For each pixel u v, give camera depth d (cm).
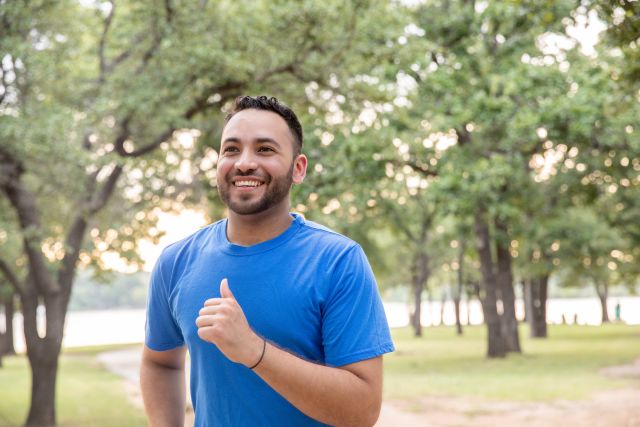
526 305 6706
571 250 3609
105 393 2228
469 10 2592
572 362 2733
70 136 1502
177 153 1950
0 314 5209
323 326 212
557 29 2267
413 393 1955
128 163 1407
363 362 207
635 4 644
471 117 2291
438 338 4966
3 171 1464
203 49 1399
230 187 216
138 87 1463
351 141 2048
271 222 218
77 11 1559
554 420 1438
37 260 1584
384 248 5100
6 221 1595
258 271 214
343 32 1494
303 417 213
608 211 3070
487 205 2352
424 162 2484
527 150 2622
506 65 2516
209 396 219
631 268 3788
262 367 186
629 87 929
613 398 1714
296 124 222
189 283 223
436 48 1623
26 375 3094
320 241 217
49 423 1628
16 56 1266
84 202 1623
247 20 1517
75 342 6047
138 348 4825
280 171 214
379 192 3083
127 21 1582
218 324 181
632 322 6519
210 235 233
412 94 2359
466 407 1670
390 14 1552
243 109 219
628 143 2241
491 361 2908
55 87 1555
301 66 1533
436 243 4178
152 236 2052
